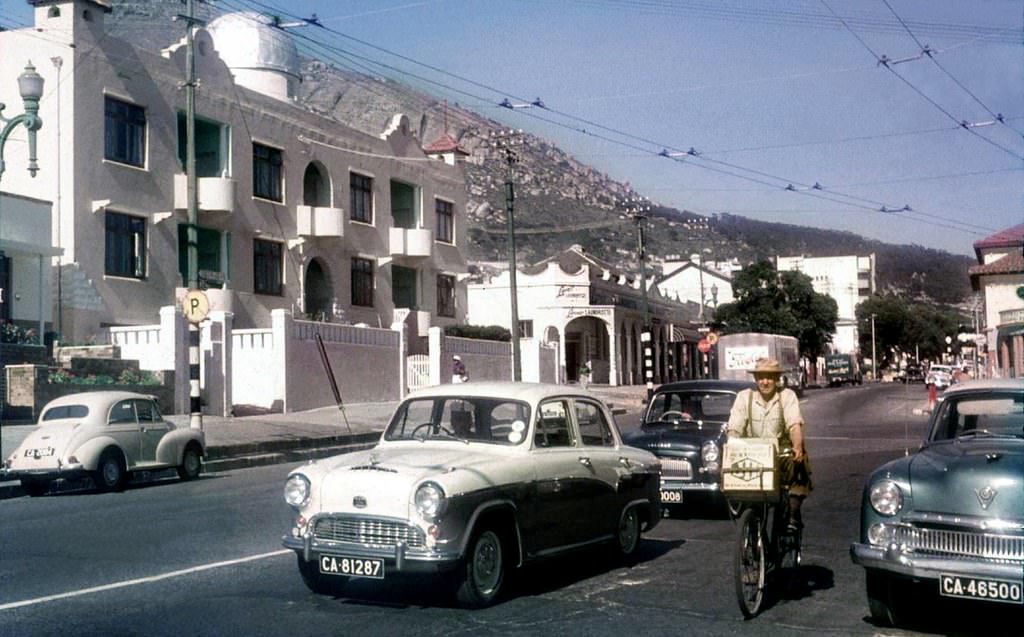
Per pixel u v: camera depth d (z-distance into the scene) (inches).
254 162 1552.7
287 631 306.0
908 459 315.6
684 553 443.8
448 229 2074.3
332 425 1200.8
